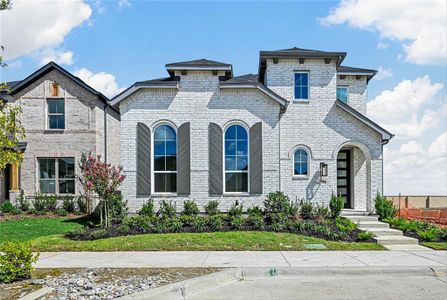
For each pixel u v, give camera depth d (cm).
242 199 1611
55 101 2170
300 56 1711
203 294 717
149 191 1611
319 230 1307
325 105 1730
